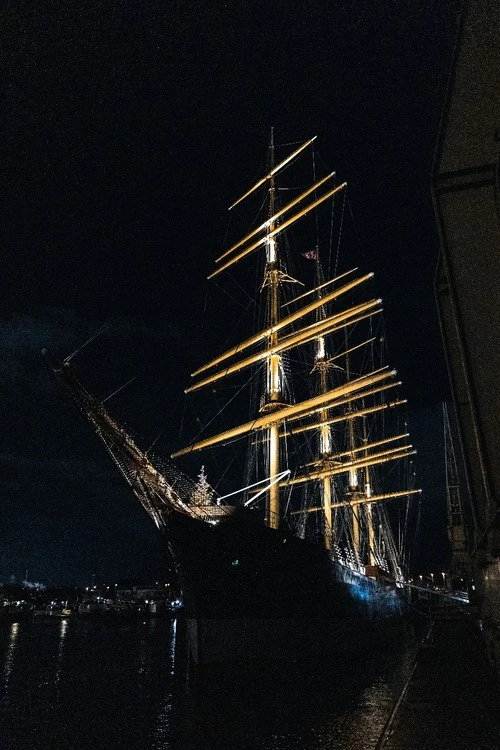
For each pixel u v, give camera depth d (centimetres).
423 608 9706
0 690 2906
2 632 9162
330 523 5784
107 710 2322
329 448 6225
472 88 510
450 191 517
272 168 4950
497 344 466
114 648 5900
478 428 469
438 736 1106
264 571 2973
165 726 1995
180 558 2819
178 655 5053
